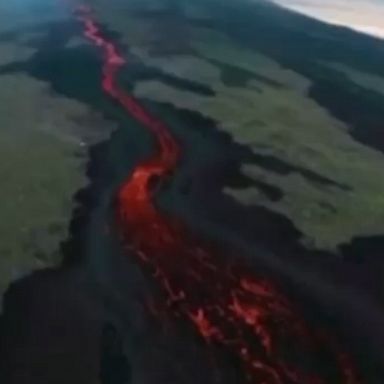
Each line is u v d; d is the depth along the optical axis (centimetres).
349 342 13375
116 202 17850
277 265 15575
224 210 17600
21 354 12988
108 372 12619
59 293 14588
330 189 18688
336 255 15925
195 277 15138
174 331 13575
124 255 15812
